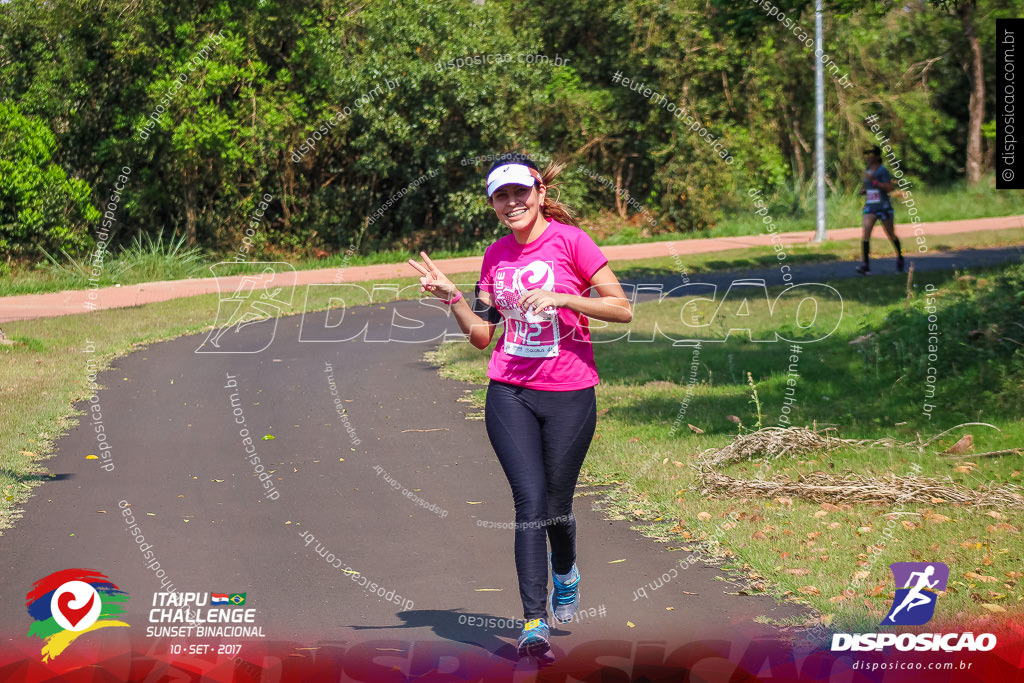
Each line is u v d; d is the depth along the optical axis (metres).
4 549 4.72
